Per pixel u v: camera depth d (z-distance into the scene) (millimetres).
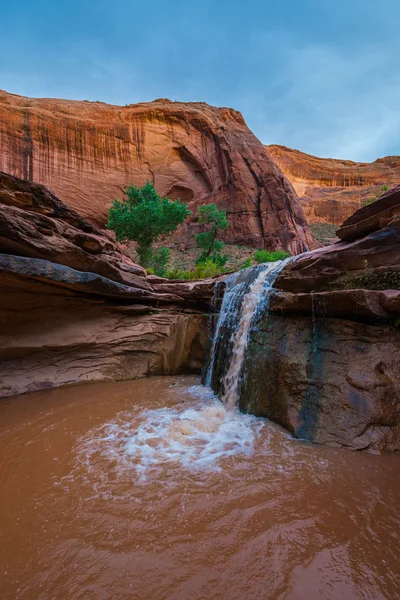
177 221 23766
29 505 3176
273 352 6059
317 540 2689
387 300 4754
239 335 7449
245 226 33656
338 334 5332
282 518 2969
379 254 5676
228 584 2254
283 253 23672
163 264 24047
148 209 22078
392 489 3438
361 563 2445
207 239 29375
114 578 2311
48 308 7773
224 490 3428
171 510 3090
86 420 5520
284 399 5387
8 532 2793
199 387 7973
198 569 2391
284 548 2598
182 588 2225
